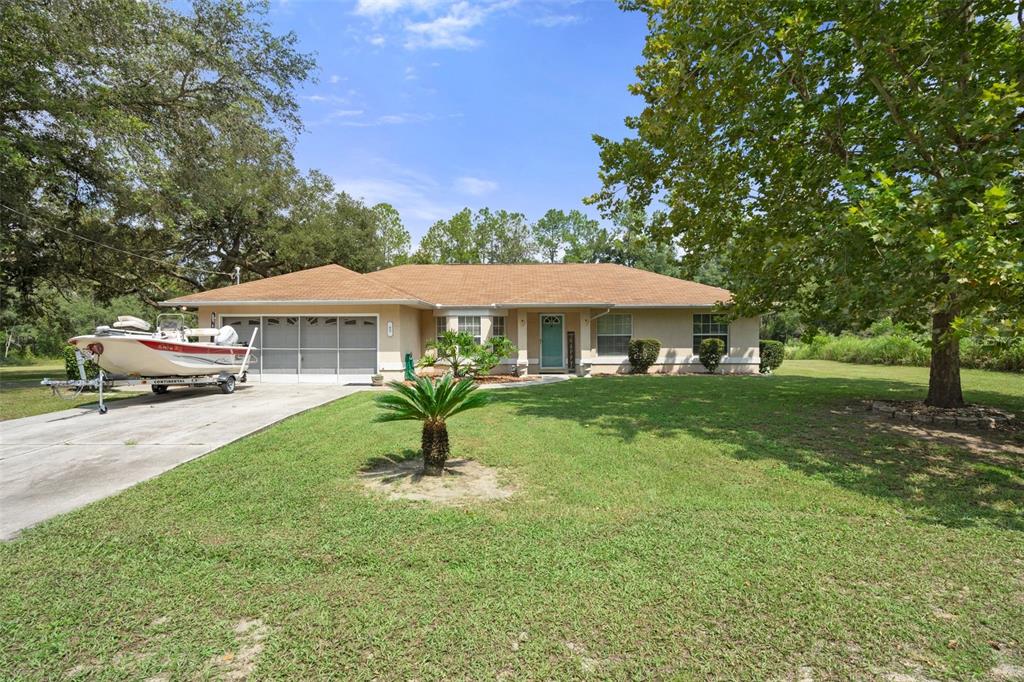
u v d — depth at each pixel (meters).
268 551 3.81
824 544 3.96
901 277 6.30
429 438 5.74
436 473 5.74
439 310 17.84
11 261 17.70
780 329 37.50
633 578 3.40
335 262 32.19
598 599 3.13
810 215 7.80
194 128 17.23
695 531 4.20
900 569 3.55
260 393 12.88
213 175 18.38
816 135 9.21
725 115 8.89
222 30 17.14
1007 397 11.12
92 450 6.84
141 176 14.05
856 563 3.63
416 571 3.50
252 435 7.74
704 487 5.34
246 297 15.55
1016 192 6.10
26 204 14.79
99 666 2.53
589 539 4.03
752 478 5.63
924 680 2.44
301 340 16.47
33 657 2.59
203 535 4.11
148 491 5.14
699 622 2.90
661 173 10.13
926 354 22.00
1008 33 7.18
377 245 35.53
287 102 19.38
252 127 18.34
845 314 9.02
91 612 3.00
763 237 9.20
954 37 7.38
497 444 7.12
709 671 2.49
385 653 2.62
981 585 3.34
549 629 2.83
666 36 8.64
